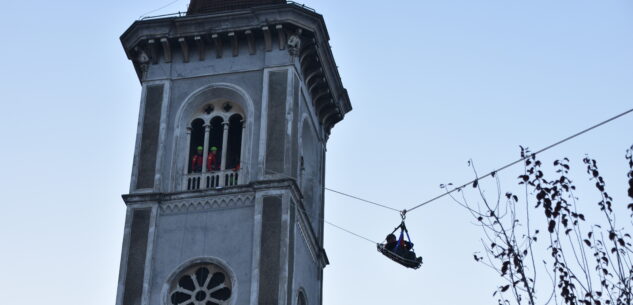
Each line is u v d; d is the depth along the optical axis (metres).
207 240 60.59
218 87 65.94
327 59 69.50
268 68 65.56
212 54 67.31
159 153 63.78
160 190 62.47
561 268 37.47
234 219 60.97
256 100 64.94
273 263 58.62
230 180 62.97
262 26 66.06
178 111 65.50
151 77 66.88
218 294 59.16
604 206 38.19
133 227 61.34
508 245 38.38
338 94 73.12
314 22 66.38
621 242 37.34
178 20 66.88
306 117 68.38
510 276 37.88
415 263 58.66
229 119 65.44
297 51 66.06
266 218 60.09
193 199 62.03
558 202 38.91
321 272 67.38
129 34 67.75
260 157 62.34
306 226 64.38
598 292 36.56
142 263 60.06
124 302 59.00
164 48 67.19
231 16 66.50
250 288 58.34
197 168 64.12
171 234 61.12
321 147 72.06
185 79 66.75
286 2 69.75
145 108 65.75
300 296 62.28
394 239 59.34
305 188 68.50
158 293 59.31
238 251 59.91
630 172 38.00
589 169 38.91
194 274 59.94
